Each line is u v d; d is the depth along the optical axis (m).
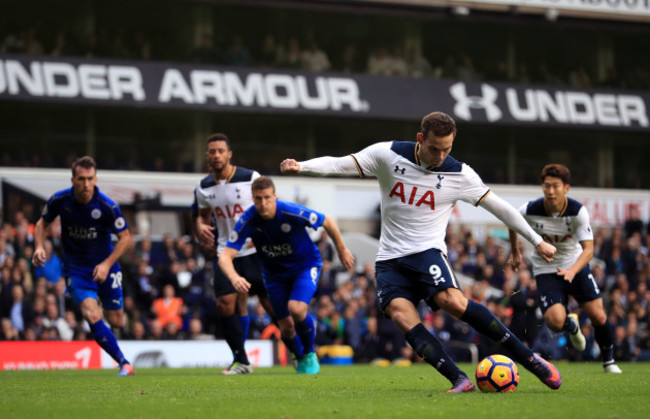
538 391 7.60
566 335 19.59
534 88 30.62
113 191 25.16
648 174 33.19
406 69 30.33
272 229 10.82
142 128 27.94
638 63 33.00
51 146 26.86
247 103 27.50
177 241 23.41
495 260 24.80
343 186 27.58
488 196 7.50
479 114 29.95
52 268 21.34
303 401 6.81
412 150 7.47
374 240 26.14
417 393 7.53
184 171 28.08
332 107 28.41
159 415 5.87
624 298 24.81
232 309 12.27
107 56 27.27
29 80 25.45
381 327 21.47
